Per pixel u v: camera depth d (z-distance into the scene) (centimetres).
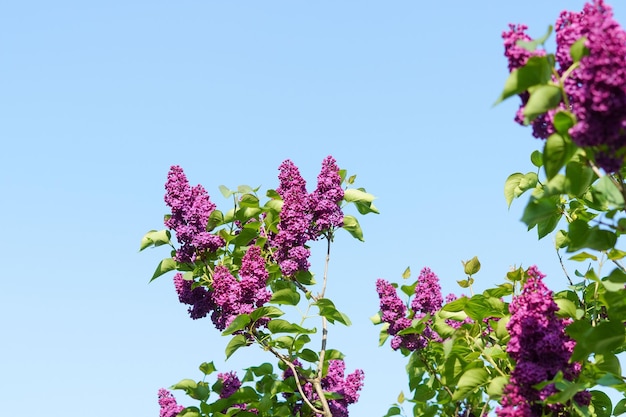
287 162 1010
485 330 845
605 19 476
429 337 901
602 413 748
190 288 962
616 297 586
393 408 901
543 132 524
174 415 942
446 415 881
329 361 966
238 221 1010
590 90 461
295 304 856
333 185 966
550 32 480
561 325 631
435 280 918
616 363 649
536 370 610
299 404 938
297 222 926
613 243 541
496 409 655
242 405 931
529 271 636
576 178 532
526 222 539
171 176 971
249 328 839
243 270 866
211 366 936
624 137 465
